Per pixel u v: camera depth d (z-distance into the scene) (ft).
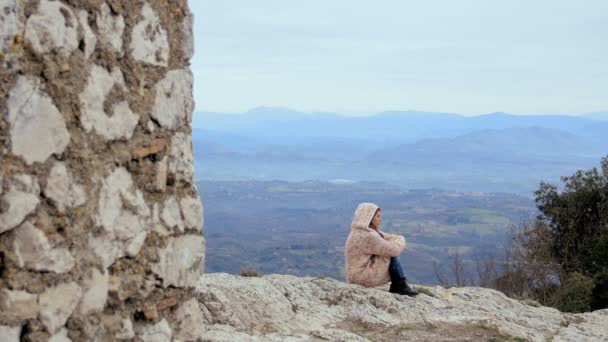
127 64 12.30
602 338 29.17
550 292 64.69
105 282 11.92
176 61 13.83
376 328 25.41
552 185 95.30
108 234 11.92
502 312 30.89
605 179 91.91
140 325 12.98
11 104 10.05
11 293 10.20
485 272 70.18
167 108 13.44
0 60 9.87
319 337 22.15
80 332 11.44
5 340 10.17
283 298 25.53
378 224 31.71
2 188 9.96
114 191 12.07
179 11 13.84
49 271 10.75
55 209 10.80
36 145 10.43
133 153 12.52
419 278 296.71
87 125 11.35
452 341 24.77
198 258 14.52
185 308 14.24
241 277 27.96
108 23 11.77
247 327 22.11
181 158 13.93
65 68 10.87
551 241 88.43
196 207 14.39
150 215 13.01
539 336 27.20
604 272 67.82
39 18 10.37
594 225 89.92
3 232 10.08
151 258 13.07
